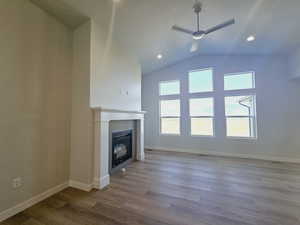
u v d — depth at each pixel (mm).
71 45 2871
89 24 2736
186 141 5570
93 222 1841
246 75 4879
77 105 2795
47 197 2400
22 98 2111
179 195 2477
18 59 2072
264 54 4578
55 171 2555
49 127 2469
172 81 5918
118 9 2791
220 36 3910
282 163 4176
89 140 2672
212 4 2754
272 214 1998
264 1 2543
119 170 3623
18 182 2041
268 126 4543
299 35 3391
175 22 3322
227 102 5098
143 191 2609
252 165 4000
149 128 6207
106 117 2904
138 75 4500
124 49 3811
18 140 2057
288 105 4363
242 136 4906
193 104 5570
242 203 2252
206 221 1867
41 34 2373
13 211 1979
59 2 2320
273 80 4520
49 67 2480
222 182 2967
